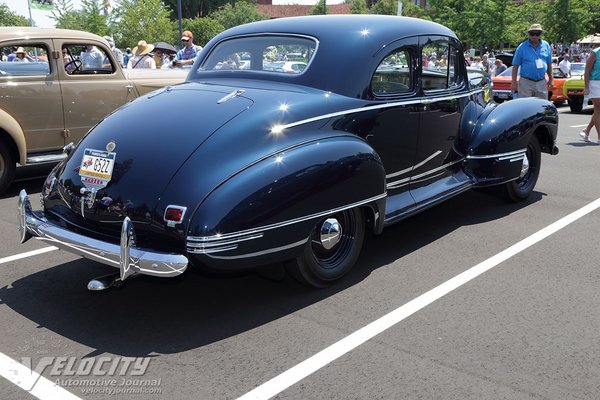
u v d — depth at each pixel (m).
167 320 3.46
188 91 3.97
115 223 3.29
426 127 4.63
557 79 17.55
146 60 11.44
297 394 2.72
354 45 4.05
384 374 2.88
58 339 3.24
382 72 4.18
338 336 3.26
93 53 7.08
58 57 6.63
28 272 4.22
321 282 3.81
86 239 3.29
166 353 3.09
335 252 3.91
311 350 3.11
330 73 3.94
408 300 3.71
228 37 4.55
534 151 6.01
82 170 3.50
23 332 3.32
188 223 3.03
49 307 3.64
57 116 6.68
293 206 3.28
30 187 6.89
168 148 3.30
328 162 3.45
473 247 4.71
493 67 20.67
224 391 2.74
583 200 6.19
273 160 3.27
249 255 3.16
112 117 3.82
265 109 3.54
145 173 3.23
